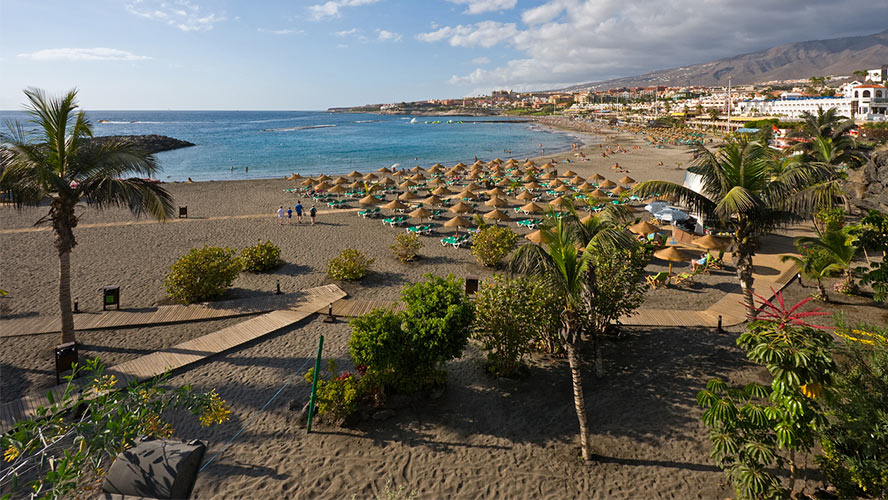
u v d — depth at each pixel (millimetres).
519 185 48781
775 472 9945
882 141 49750
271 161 85375
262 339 16594
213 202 43469
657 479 10180
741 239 14859
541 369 14742
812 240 19188
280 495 9695
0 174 13188
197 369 14539
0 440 7133
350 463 10695
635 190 15148
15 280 21922
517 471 10500
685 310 18906
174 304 19391
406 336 12773
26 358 14812
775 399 7891
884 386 8078
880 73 143500
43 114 13344
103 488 9039
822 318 17234
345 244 29516
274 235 31547
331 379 13344
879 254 24281
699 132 134125
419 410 12680
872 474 7523
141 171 15039
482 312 13789
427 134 172875
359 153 100000
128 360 14906
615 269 15594
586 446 10695
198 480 9922
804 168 13828
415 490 9945
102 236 30219
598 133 164375
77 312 18234
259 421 12070
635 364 14906
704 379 13930
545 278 10547
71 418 11703
